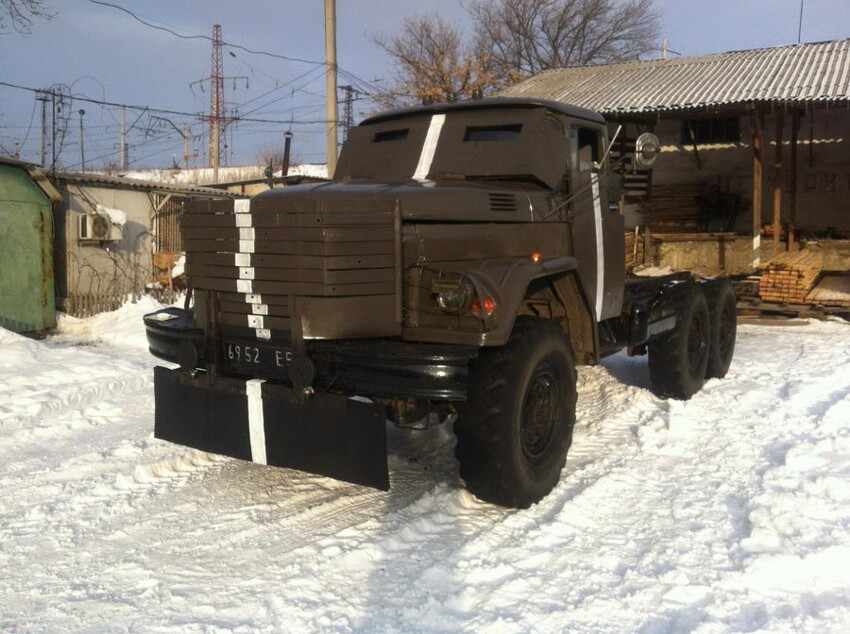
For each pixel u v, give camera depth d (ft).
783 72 51.49
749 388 23.20
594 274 17.52
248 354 13.58
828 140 54.24
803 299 40.86
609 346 18.80
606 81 59.00
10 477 16.70
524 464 13.65
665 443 17.98
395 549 12.57
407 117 18.07
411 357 11.98
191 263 14.14
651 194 56.03
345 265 12.55
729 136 57.21
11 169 35.45
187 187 47.93
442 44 97.45
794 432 18.60
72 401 23.50
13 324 35.53
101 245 43.19
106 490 15.71
